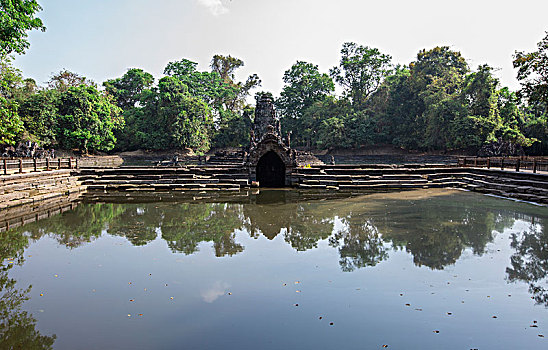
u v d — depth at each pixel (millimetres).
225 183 23344
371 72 70062
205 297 6875
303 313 6223
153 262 8906
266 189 23016
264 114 36062
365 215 14547
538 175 18578
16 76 26422
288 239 11000
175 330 5660
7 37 20484
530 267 8398
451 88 56281
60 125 50594
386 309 6367
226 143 72812
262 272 8172
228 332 5602
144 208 16516
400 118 62438
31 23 21328
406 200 18281
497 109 49500
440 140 53625
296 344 5246
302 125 74125
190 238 11195
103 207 16797
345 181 23516
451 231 11773
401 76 64500
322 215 14656
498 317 6082
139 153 65250
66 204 17672
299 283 7520
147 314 6203
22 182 18297
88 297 6891
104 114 55625
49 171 20875
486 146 45875
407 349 5129
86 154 53844
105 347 5188
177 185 22641
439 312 6254
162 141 63125
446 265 8570
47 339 5406
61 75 59781
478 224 12750
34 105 47312
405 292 7062
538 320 5973
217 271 8250
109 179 23750
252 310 6336
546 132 47750
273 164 25750
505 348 5164
